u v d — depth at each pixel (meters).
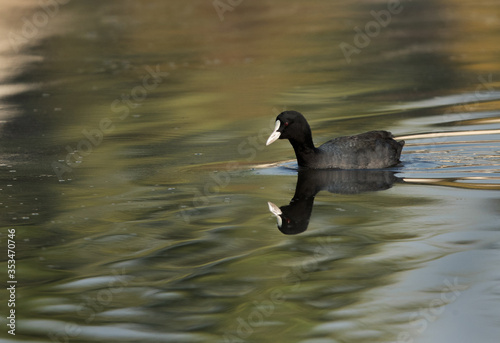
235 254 10.86
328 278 9.94
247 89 23.48
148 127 19.53
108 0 41.75
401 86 22.84
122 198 13.67
